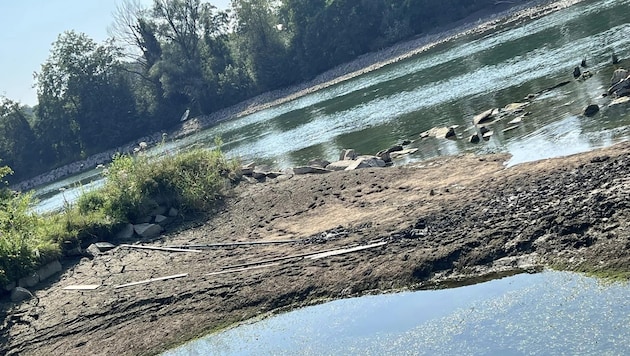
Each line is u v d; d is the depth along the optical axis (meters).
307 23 85.00
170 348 12.59
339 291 12.23
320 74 83.25
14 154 97.88
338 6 82.75
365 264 12.63
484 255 10.99
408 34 77.94
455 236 12.07
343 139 32.47
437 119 27.69
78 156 94.19
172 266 16.91
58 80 94.94
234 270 15.13
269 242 16.52
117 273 17.42
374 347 9.82
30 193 22.11
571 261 9.82
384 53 76.00
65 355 13.50
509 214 12.01
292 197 20.19
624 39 28.25
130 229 20.73
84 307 15.57
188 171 23.03
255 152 39.50
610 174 11.76
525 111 22.20
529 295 9.51
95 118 93.62
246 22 87.00
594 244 9.81
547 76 26.64
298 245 15.47
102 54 94.94
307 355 10.34
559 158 14.73
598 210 10.41
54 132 95.88
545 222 10.84
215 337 12.40
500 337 8.75
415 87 41.94
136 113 92.94
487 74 34.38
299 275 13.38
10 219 19.78
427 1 76.31
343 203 18.11
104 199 22.14
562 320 8.55
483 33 61.22
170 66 88.44
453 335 9.28
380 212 15.90
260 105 82.06
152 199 21.95
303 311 12.13
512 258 10.66
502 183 14.23
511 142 18.97
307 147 34.19
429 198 15.52
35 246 18.45
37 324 15.39
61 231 19.94
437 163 19.52
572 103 20.58
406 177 18.86
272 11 94.50
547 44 36.16
